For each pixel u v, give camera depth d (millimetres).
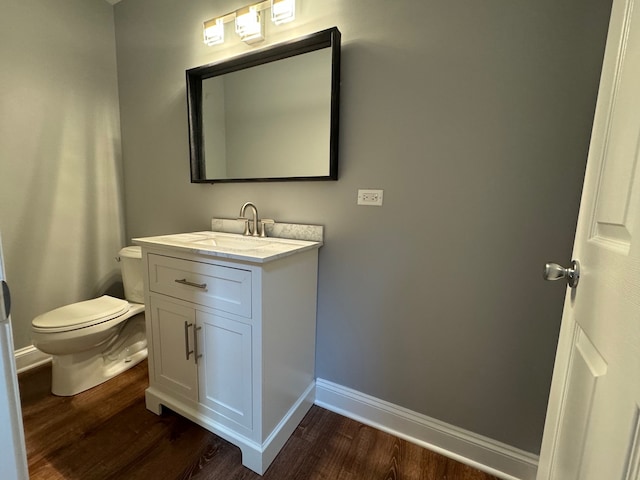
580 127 966
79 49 1965
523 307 1102
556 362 789
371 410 1426
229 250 1163
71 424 1389
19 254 1796
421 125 1197
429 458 1254
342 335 1470
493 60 1061
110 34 2115
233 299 1143
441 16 1127
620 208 501
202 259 1201
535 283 1074
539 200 1040
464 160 1138
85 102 2020
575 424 612
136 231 2236
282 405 1289
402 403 1362
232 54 1644
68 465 1179
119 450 1252
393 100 1238
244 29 1505
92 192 2102
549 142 1009
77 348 1544
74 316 1559
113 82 2156
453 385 1250
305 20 1393
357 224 1373
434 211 1209
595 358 552
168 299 1328
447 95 1143
